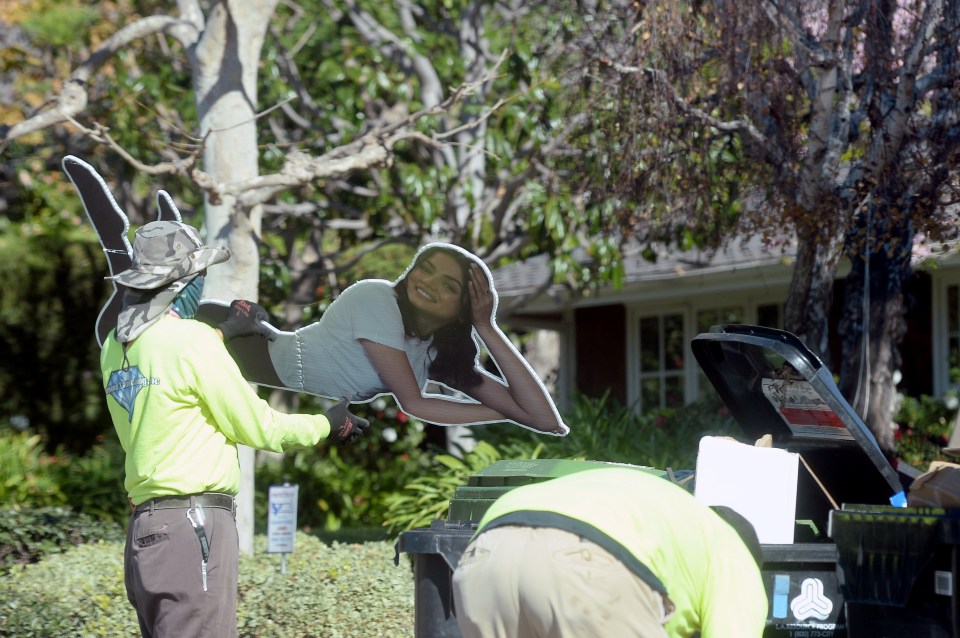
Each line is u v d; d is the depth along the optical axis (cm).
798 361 594
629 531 388
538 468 654
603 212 1316
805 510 675
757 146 1025
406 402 800
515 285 1973
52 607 909
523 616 382
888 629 498
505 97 1523
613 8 1165
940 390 1694
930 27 1001
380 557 1119
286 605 904
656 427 1389
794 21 1021
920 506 533
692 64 1048
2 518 1252
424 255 779
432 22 1936
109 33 2086
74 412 2264
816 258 1025
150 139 1622
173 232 591
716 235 1148
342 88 1612
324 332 800
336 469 1823
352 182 1945
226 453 583
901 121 974
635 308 2111
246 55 1201
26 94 2142
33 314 2273
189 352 566
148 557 560
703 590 397
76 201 2642
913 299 1188
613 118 1097
